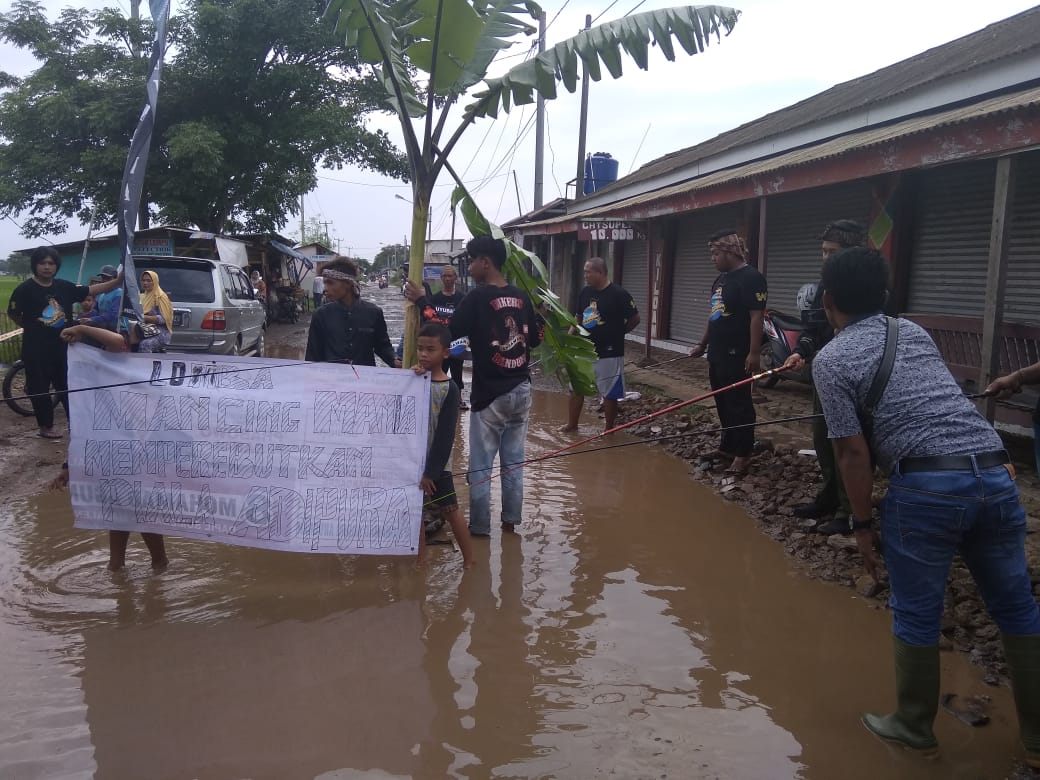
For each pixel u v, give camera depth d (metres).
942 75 8.76
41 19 21.75
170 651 3.61
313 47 21.94
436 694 3.29
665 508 5.83
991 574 2.83
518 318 5.00
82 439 4.31
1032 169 7.41
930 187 8.69
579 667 3.53
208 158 20.36
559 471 6.84
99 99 21.19
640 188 17.89
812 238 10.88
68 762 2.79
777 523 5.37
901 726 2.96
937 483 2.75
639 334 17.42
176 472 4.33
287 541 4.34
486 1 4.80
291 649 3.65
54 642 3.67
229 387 4.31
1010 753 2.91
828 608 4.15
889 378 2.86
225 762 2.81
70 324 7.44
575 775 2.78
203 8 20.53
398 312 29.55
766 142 12.43
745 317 6.24
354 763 2.83
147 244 19.62
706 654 3.66
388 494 4.38
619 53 4.97
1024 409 6.00
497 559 4.81
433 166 5.04
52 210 23.41
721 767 2.83
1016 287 7.63
